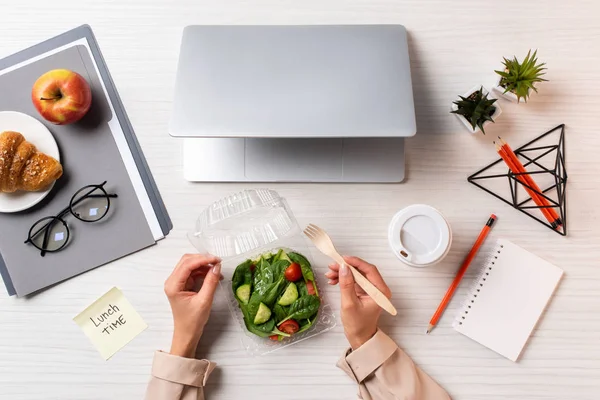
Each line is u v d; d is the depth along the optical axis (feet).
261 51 2.10
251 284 2.37
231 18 2.50
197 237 2.47
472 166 2.47
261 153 2.44
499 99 2.47
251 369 2.47
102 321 2.48
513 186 2.44
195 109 2.02
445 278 2.46
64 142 2.48
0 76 2.49
